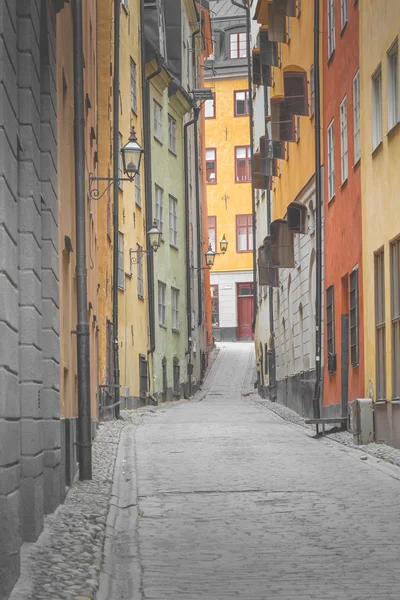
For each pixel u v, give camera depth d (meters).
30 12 11.38
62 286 16.42
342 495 16.20
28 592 8.88
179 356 57.53
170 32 59.41
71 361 18.28
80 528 12.53
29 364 11.43
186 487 17.39
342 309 30.52
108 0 36.72
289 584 9.93
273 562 11.05
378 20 25.08
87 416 18.17
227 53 91.38
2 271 8.67
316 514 14.36
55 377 13.90
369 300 26.16
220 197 91.31
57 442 14.11
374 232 25.52
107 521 13.54
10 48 9.66
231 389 64.25
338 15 31.16
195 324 64.62
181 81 59.62
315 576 10.30
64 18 17.17
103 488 16.98
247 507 15.11
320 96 34.81
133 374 45.53
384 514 14.28
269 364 52.16
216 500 15.86
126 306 44.44
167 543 12.21
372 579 10.11
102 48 36.62
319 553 11.52
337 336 31.27
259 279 45.12
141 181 49.56
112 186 40.12
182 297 58.69
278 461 21.56
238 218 91.19
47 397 13.53
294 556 11.38
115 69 39.28
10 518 8.96
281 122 38.72
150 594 9.49
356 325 27.98
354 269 28.31
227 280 91.19
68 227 17.72
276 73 46.97
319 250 33.19
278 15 39.09
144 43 50.53
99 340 35.78
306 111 36.47
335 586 9.80
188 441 26.84
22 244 11.38
